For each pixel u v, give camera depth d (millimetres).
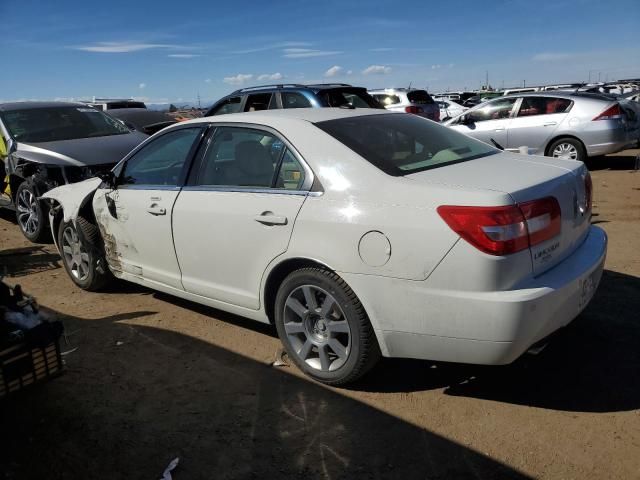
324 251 3076
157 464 2717
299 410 3111
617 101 10398
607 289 4523
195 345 3951
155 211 4051
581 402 3059
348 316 3076
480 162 3398
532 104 10938
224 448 2816
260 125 3598
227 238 3588
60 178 6684
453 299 2740
